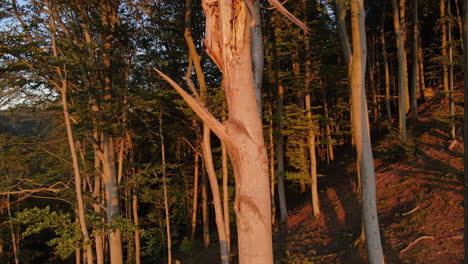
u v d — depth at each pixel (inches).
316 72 627.5
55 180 588.4
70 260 928.3
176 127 773.3
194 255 784.3
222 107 442.3
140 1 535.8
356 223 512.1
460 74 860.0
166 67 601.3
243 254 103.7
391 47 1032.8
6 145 502.0
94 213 464.1
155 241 824.3
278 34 560.1
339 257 420.8
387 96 796.0
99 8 542.9
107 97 547.8
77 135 490.9
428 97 828.6
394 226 433.4
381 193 537.3
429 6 860.6
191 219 971.9
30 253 875.4
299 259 436.8
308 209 663.1
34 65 418.0
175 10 685.3
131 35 566.6
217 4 113.3
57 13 455.5
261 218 103.1
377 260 276.5
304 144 585.0
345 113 1039.6
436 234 378.6
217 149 643.5
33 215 373.4
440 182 474.9
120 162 563.8
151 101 559.2
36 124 591.5
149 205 1041.5
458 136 577.3
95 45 482.0
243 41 106.3
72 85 514.6
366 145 284.2
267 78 622.5
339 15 358.0
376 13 1021.8
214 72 753.6
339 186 684.1
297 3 550.0
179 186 869.8
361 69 289.1
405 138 616.4
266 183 106.2
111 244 522.6
